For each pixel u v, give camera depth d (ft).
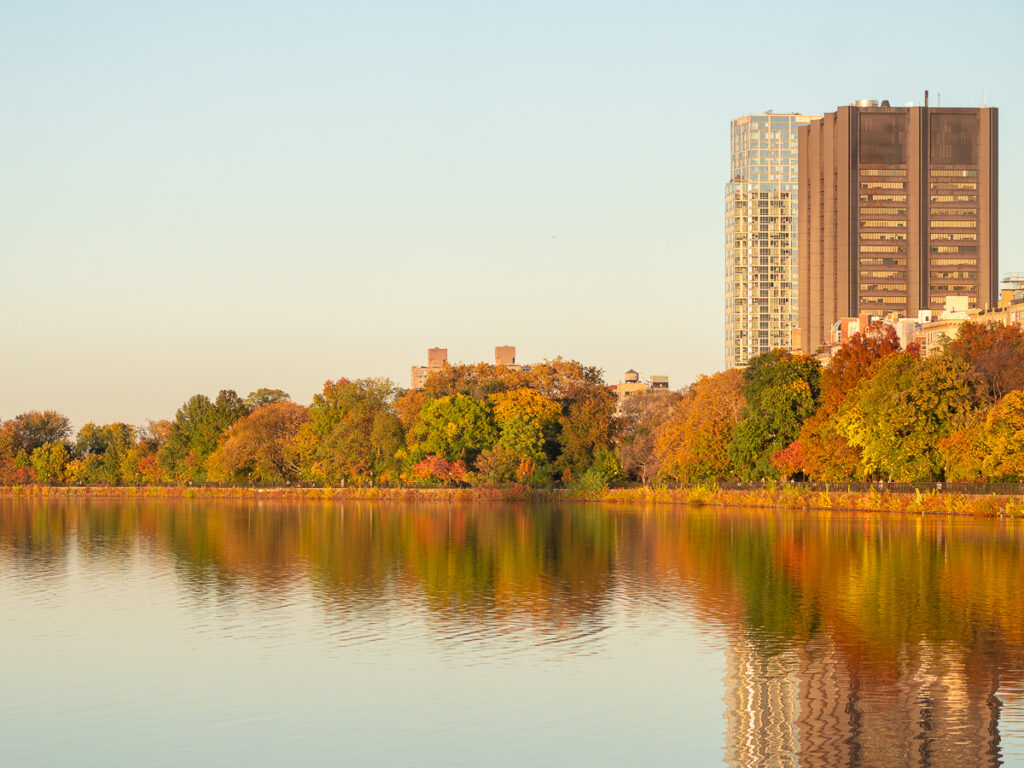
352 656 168.96
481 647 174.70
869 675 154.20
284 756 123.44
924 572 258.16
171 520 534.78
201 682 154.10
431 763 120.98
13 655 171.83
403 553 326.85
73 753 124.98
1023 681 149.79
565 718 135.95
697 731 130.72
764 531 392.06
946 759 119.75
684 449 636.89
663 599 221.87
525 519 504.43
